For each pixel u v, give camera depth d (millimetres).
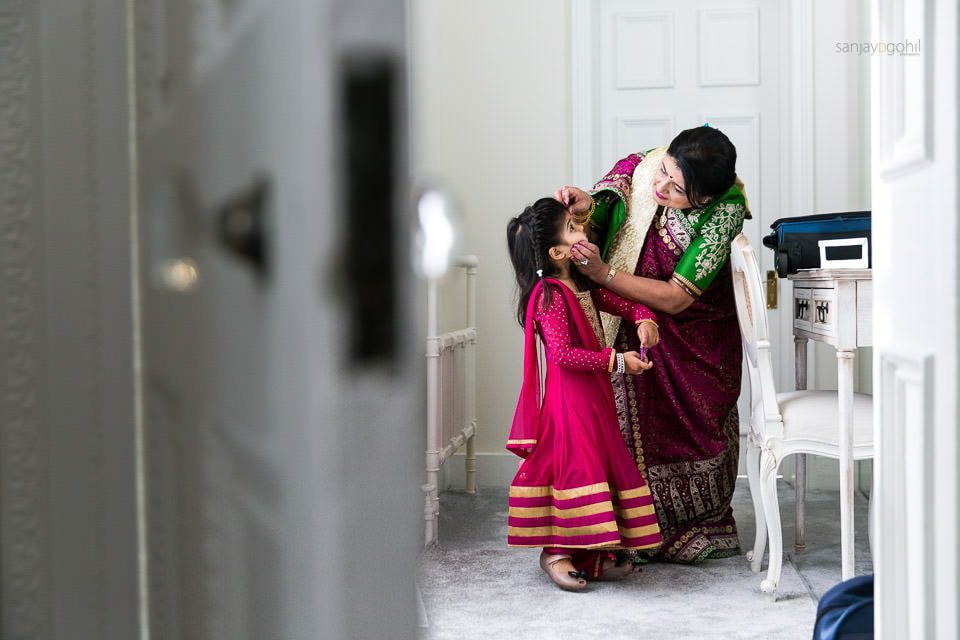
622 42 3787
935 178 900
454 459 3828
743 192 2695
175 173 401
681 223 2631
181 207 398
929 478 920
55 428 460
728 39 3744
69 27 444
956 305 838
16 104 455
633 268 2682
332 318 332
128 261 443
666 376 2678
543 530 2436
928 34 908
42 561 467
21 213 456
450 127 3799
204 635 400
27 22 451
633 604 2311
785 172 3711
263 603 376
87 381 454
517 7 3764
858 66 3625
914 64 984
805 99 3648
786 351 3707
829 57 3641
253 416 366
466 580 2533
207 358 380
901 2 1048
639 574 2584
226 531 388
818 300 2412
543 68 3762
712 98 3756
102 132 440
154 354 434
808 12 3633
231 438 377
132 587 458
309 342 333
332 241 332
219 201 375
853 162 3650
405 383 339
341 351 333
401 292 336
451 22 3783
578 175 3750
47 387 459
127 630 459
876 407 1137
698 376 2686
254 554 380
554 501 2422
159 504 440
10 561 472
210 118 375
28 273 455
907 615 1055
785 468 3773
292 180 341
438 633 2100
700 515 2717
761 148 3736
